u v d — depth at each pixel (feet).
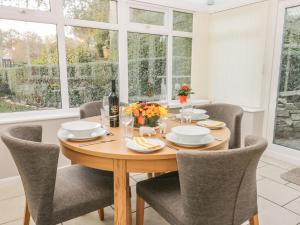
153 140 4.90
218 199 3.75
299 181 8.48
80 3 9.52
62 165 9.33
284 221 6.31
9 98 8.68
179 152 3.67
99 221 6.34
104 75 10.58
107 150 4.46
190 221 3.93
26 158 3.91
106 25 10.16
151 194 4.75
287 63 10.14
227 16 11.73
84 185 4.92
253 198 4.42
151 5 11.21
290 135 10.36
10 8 8.21
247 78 11.18
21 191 7.77
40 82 9.19
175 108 11.42
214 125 6.23
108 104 6.30
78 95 10.08
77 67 9.86
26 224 5.35
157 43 11.95
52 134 8.95
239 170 3.65
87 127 5.28
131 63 11.26
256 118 10.83
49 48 9.18
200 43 12.58
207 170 3.52
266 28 10.32
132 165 4.41
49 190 4.11
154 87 12.23
